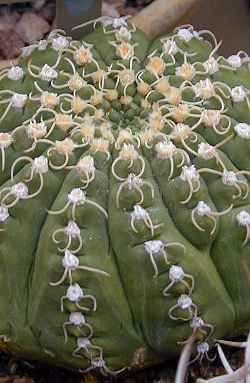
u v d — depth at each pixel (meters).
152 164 0.26
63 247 0.25
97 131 0.26
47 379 0.30
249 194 0.26
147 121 0.27
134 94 0.28
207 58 0.29
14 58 0.41
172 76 0.28
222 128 0.26
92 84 0.28
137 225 0.25
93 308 0.25
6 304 0.27
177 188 0.25
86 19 0.35
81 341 0.26
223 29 0.44
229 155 0.27
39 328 0.26
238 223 0.26
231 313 0.27
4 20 0.41
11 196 0.26
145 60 0.29
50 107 0.27
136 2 0.42
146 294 0.25
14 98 0.27
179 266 0.25
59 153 0.26
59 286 0.25
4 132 0.27
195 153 0.26
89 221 0.25
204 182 0.26
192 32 0.31
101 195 0.25
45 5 0.41
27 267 0.26
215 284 0.26
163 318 0.26
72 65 0.29
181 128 0.26
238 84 0.29
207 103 0.27
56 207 0.25
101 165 0.26
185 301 0.25
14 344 0.27
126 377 0.29
